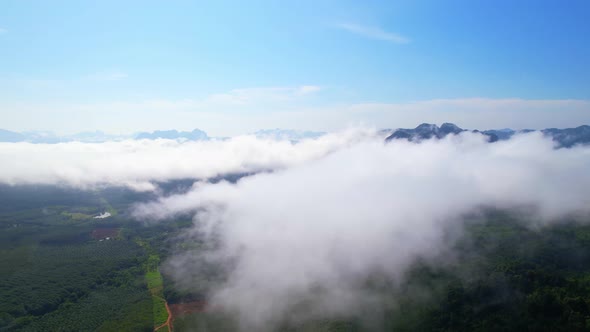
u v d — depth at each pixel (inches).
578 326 5339.6
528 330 5644.7
